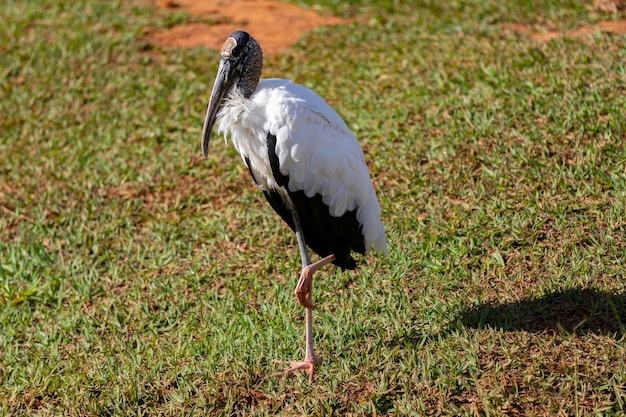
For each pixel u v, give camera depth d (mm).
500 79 12953
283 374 8094
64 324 9805
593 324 7988
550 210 9875
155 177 12688
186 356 8742
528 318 8250
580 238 9352
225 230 11141
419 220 10375
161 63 16250
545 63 13359
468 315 8500
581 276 8719
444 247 9836
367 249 8727
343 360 8109
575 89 12148
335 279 9719
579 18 15422
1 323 10023
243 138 8234
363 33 16453
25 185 12781
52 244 11492
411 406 7328
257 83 8445
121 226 11734
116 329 9609
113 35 17438
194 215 11648
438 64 14203
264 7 19094
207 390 8078
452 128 11945
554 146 11039
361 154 8484
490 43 14750
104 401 8180
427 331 8383
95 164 13180
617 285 8453
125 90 15258
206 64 16047
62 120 14492
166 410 7996
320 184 8109
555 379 7348
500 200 10344
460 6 16969
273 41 17000
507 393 7262
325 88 14367
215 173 12445
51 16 18484
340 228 8438
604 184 10172
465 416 7094
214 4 19484
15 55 16547
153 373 8531
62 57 16469
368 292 9305
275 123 7883
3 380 8961
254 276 10039
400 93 13555
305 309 8797
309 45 16328
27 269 11023
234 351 8617
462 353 7906
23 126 14422
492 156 11172
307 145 7898
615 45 13500
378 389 7625
